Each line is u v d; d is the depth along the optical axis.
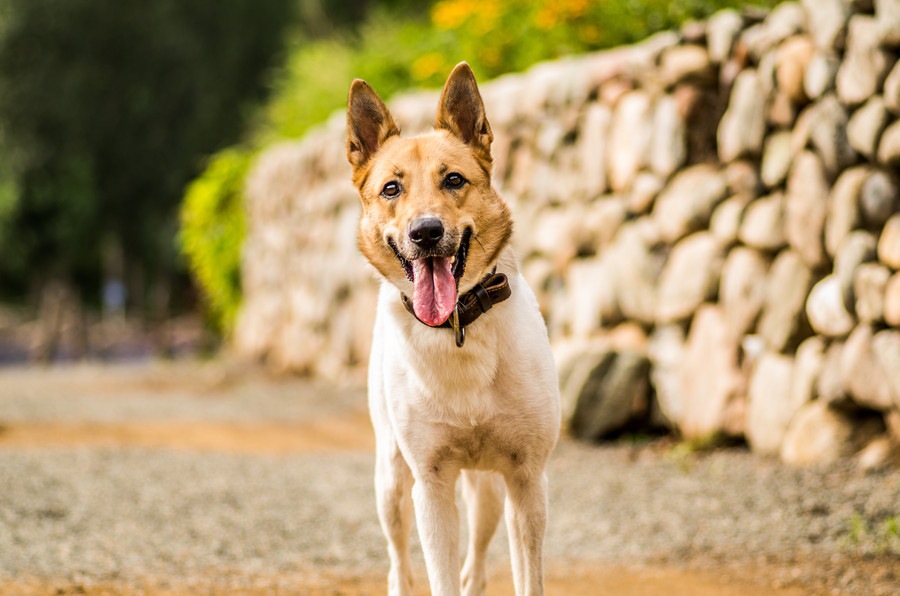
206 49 30.67
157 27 29.67
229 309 17.70
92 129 29.77
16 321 30.06
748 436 6.38
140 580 4.31
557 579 4.37
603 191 7.75
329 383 12.11
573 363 7.33
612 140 7.64
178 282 34.31
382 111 3.85
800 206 6.08
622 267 7.46
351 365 11.94
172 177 30.55
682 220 6.96
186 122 30.67
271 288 15.12
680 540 4.81
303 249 13.66
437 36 12.13
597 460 6.58
